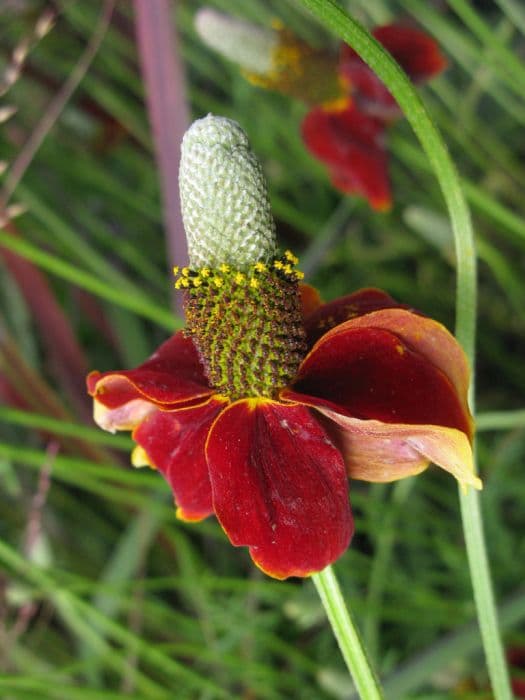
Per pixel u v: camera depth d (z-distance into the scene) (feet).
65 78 1.02
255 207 0.36
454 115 0.96
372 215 0.93
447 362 0.35
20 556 0.58
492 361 0.93
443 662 0.55
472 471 0.32
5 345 0.74
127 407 0.40
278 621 0.72
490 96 1.09
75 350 0.80
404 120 0.92
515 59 0.66
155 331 0.98
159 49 0.66
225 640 0.68
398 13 0.97
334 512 0.34
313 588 0.69
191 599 0.72
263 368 0.37
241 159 0.36
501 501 0.82
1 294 0.92
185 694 0.67
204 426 0.39
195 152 0.35
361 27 0.32
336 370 0.36
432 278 0.97
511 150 1.04
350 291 0.97
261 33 0.64
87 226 0.91
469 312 0.37
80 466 0.61
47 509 0.81
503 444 0.73
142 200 0.96
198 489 0.38
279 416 0.37
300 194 1.05
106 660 0.63
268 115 0.94
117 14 0.94
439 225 0.74
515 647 0.63
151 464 0.39
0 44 0.92
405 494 0.69
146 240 1.02
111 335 0.92
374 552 0.81
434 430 0.32
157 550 0.80
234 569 0.80
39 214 0.81
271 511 0.34
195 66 1.07
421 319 0.35
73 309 0.99
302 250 0.99
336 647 0.72
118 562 0.69
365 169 0.67
